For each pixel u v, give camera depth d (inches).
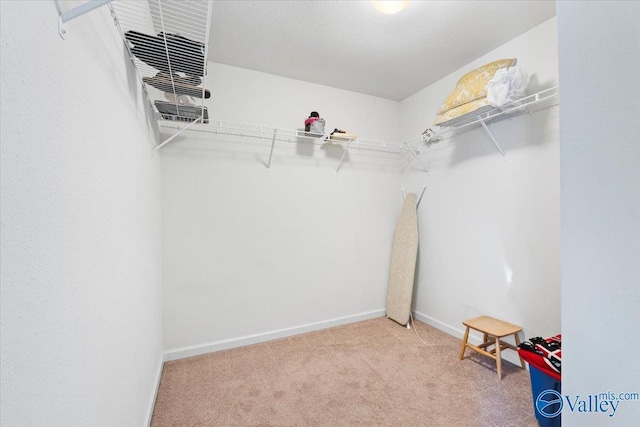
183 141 85.3
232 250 91.7
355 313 113.3
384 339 96.6
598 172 28.6
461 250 95.2
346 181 110.6
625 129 26.5
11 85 18.0
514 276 79.5
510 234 80.4
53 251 23.1
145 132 59.7
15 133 18.4
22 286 19.2
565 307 31.7
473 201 91.1
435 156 105.4
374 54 85.7
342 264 110.2
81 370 27.9
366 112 114.7
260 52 84.1
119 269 40.3
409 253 110.2
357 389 69.7
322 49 83.0
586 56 29.4
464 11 67.7
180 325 85.4
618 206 27.1
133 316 47.9
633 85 25.9
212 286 89.1
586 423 29.7
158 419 59.9
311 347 91.3
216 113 89.0
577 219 30.5
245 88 93.1
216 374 76.3
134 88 49.8
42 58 21.4
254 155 94.4
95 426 31.2
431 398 66.3
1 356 17.0
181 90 61.2
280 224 98.7
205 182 87.9
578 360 30.5
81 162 28.3
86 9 24.0
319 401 65.5
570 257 31.1
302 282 102.7
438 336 98.2
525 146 76.6
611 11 27.4
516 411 61.9
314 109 104.3
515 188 79.0
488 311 86.7
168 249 83.5
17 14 18.5
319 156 105.1
